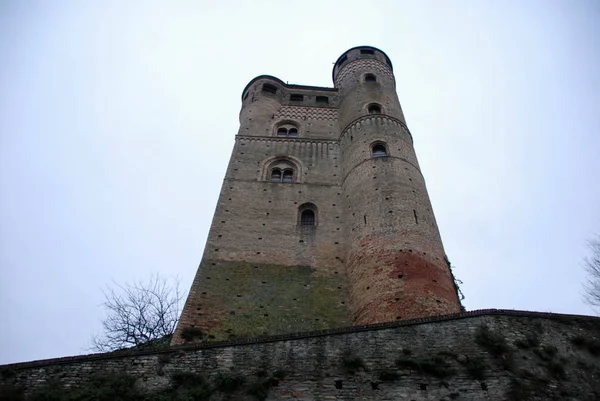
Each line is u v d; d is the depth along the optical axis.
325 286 25.23
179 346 16.33
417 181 29.50
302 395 14.99
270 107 40.78
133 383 15.22
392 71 44.19
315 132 38.22
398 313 21.03
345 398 14.86
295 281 25.36
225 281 24.83
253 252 26.81
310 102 42.41
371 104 37.12
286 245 27.56
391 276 22.73
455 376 15.34
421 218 26.33
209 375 15.55
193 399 14.82
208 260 25.94
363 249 25.19
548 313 17.59
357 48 45.09
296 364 15.83
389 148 31.73
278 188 31.78
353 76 41.53
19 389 14.85
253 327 22.61
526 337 16.59
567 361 16.11
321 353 16.11
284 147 35.75
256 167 33.56
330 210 30.27
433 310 21.05
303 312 23.64
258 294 24.38
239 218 29.00
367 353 16.08
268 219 29.22
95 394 14.70
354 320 22.98
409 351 16.09
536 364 15.77
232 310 23.34
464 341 16.38
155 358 15.96
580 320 17.58
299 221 29.64
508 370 15.38
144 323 30.30
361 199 28.52
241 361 15.94
